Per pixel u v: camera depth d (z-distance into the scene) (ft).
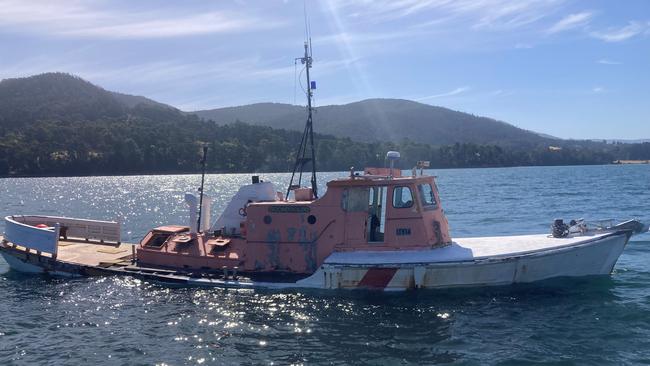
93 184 388.78
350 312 50.01
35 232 66.03
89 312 51.70
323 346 42.91
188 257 60.95
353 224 56.24
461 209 161.17
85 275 63.41
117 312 51.37
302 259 56.85
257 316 49.39
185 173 552.82
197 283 57.67
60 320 49.83
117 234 75.15
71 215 167.43
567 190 237.25
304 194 61.36
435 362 40.04
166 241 63.62
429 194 58.44
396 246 55.88
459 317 48.67
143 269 61.67
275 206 57.52
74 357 41.78
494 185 291.38
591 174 428.15
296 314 49.62
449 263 52.80
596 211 145.28
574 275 56.03
